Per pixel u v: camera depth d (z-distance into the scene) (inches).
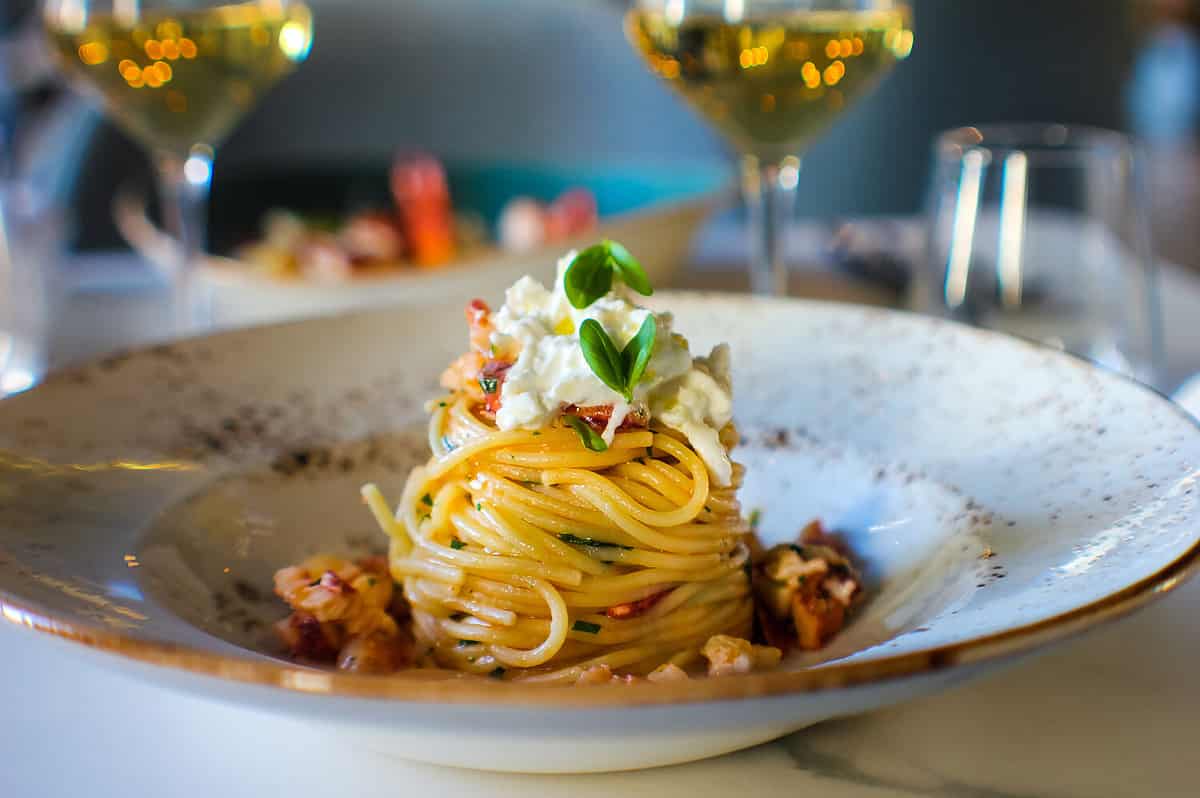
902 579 16.3
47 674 15.8
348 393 18.6
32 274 27.9
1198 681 15.3
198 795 14.1
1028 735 14.6
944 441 17.2
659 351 15.8
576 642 16.3
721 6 21.0
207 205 33.9
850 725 14.8
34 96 53.0
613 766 14.1
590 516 16.3
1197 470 14.6
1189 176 85.0
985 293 22.9
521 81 51.7
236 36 23.5
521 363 15.7
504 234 32.9
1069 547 14.5
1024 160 22.7
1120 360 22.7
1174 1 128.9
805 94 21.5
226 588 16.6
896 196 55.2
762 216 22.8
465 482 16.6
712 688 11.1
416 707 11.2
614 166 35.2
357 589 16.5
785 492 18.2
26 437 16.5
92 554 15.4
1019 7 53.2
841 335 18.9
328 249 29.5
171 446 17.3
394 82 51.7
